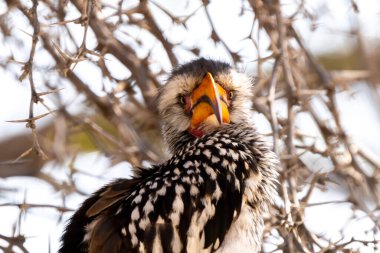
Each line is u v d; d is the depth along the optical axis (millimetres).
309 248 9930
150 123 12938
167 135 11102
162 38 11820
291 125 10844
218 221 9281
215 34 11305
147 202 9211
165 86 11164
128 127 12367
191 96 10688
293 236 9523
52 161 14148
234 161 9648
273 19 11602
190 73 10750
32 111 8805
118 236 9055
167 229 9109
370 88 12797
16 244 10125
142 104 12859
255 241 9609
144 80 12188
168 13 11422
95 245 8984
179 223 9148
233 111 10688
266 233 10117
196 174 9438
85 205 9547
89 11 9070
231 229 9383
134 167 10055
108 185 9711
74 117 12891
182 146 10828
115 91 12117
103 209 9281
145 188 9352
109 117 12812
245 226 9422
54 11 11602
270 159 10148
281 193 10375
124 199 9367
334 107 11844
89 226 9195
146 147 12414
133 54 12305
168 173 9484
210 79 10414
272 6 11242
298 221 9836
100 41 11617
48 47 11734
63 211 10586
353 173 11273
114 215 9180
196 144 9914
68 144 14195
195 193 9305
